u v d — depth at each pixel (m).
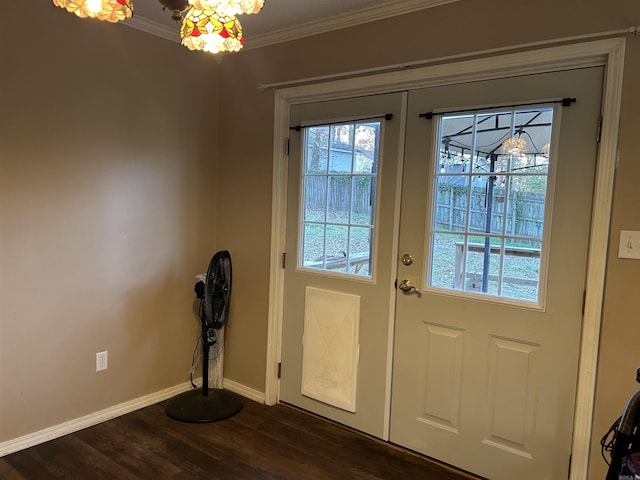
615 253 1.82
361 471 2.23
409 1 2.22
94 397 2.59
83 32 2.37
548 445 2.03
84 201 2.45
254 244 2.94
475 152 2.15
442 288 2.27
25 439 2.32
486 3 2.04
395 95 2.36
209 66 3.00
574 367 1.96
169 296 2.92
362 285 2.53
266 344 2.91
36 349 2.33
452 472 2.25
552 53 1.90
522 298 2.06
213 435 2.52
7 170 2.16
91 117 2.44
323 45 2.56
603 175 1.82
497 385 2.14
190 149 2.94
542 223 2.00
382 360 2.48
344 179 2.57
